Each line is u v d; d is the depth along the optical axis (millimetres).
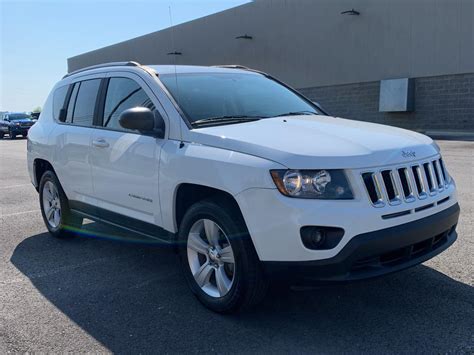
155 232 4414
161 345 3432
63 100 6074
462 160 11578
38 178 6609
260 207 3365
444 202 3838
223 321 3752
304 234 3254
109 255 5504
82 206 5492
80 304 4160
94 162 5074
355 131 3945
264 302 4031
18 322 3852
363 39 24531
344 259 3221
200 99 4469
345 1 25047
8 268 5141
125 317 3883
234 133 3816
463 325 3531
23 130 36719
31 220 7379
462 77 20844
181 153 3955
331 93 26562
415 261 3551
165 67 4961
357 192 3307
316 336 3469
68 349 3418
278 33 28984
